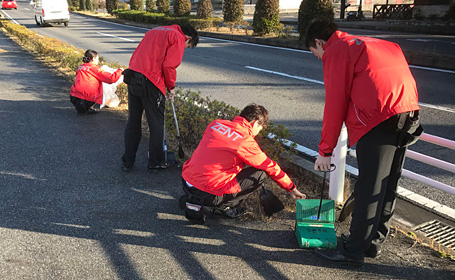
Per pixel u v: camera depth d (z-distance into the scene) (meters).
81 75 5.60
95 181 3.69
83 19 32.28
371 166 2.24
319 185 3.49
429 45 13.44
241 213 3.08
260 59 11.36
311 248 2.70
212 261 2.58
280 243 2.78
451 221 3.02
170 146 4.42
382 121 2.16
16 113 5.82
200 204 2.84
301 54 12.33
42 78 8.48
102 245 2.73
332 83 2.20
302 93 7.26
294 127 5.37
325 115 2.28
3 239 2.77
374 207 2.31
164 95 3.66
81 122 5.42
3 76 8.64
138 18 25.97
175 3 23.34
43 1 23.81
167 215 3.12
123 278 2.41
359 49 2.15
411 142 2.22
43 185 3.59
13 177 3.74
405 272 2.46
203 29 19.94
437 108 6.07
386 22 22.70
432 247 2.67
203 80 8.54
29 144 4.60
